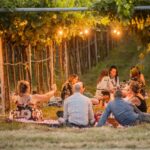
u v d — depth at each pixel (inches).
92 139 679.1
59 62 1419.8
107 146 639.8
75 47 1572.3
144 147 632.4
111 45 1918.1
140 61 1679.4
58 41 1134.4
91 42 1728.6
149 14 900.0
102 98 1090.1
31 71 1198.9
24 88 869.2
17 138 689.0
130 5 861.8
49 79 1290.6
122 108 775.7
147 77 1619.1
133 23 924.0
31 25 949.8
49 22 987.9
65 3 956.0
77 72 1581.0
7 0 870.4
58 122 828.0
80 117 794.8
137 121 775.7
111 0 863.1
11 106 1074.7
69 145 645.3
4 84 1053.8
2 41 1050.7
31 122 832.3
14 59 1128.2
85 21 1026.7
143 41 996.6
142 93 1039.0
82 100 799.1
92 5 866.8
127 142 657.0
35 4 916.0
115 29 1032.8
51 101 1135.6
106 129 740.0
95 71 1685.5
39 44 1140.5
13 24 922.1
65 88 1119.6
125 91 943.7
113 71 1108.5
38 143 660.1
